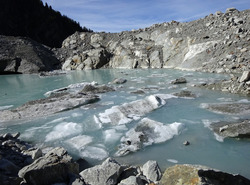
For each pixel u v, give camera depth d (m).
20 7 77.50
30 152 5.84
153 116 9.21
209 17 27.16
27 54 31.05
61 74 26.67
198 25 26.86
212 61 20.09
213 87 13.17
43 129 8.44
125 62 30.20
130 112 9.50
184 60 23.92
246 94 11.20
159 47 29.53
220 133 7.15
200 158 5.92
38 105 10.90
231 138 6.84
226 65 18.27
